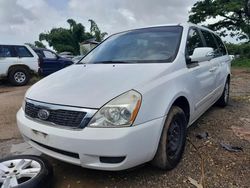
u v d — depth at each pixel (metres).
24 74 10.64
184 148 3.18
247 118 4.66
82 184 2.68
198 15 22.86
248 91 7.54
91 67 3.23
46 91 2.72
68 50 41.12
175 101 2.90
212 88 4.21
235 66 18.73
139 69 2.84
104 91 2.44
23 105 2.95
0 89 9.66
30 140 2.77
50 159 3.21
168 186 2.59
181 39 3.38
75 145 2.29
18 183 2.43
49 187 2.45
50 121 2.47
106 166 2.31
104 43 4.05
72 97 2.47
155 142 2.47
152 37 3.58
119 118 2.27
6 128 4.52
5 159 2.67
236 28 23.11
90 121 2.29
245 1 21.38
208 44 4.37
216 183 2.61
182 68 3.11
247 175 2.74
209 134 3.88
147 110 2.39
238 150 3.31
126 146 2.24
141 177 2.75
